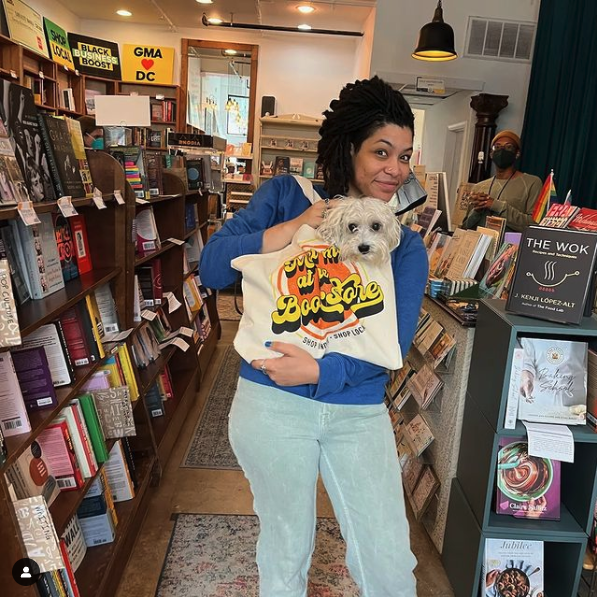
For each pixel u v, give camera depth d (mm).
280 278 1106
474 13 5156
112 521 1800
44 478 1424
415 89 5340
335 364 1071
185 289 3666
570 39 4316
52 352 1510
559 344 1548
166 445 2584
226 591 1804
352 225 1072
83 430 1611
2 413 1209
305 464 1143
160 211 3264
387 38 5215
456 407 1870
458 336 1885
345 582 1872
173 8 6621
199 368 3504
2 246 1366
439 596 1824
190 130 7141
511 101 5281
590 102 3967
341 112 1151
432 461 2125
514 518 1625
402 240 1190
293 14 6789
